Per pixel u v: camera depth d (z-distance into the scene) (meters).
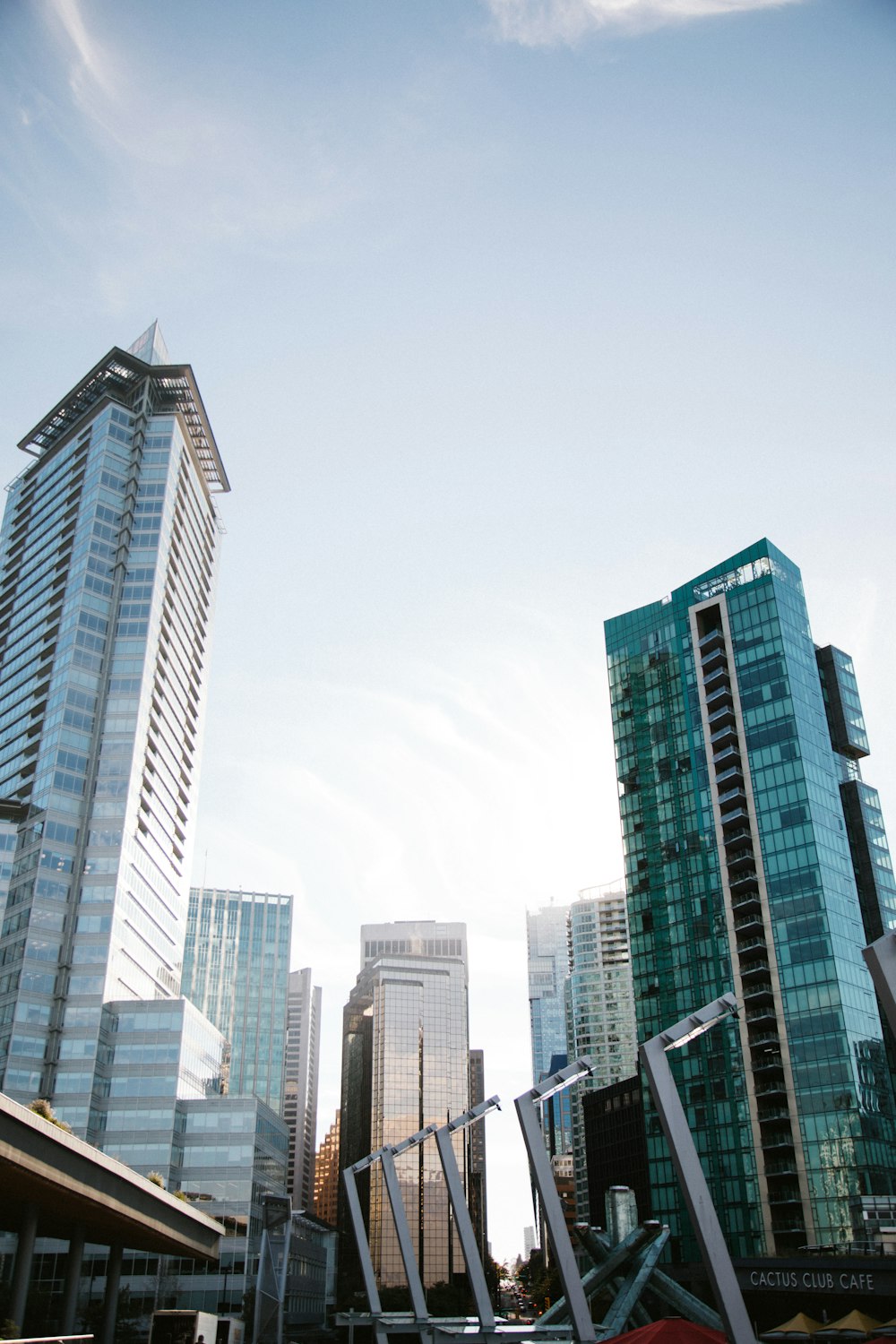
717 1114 121.62
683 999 132.00
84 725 158.88
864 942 123.44
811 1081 114.25
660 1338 32.31
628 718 154.12
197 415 194.88
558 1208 40.19
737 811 132.62
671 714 148.00
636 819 147.25
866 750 145.38
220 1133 143.62
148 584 171.38
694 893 135.38
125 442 184.38
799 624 142.12
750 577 144.50
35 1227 62.81
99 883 147.88
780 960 122.38
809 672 139.25
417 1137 70.81
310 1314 187.00
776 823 129.25
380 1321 66.88
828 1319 74.12
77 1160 58.94
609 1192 60.69
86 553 171.50
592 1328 38.06
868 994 119.50
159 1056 142.25
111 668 164.50
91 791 154.62
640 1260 52.34
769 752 133.25
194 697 194.62
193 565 196.75
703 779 139.88
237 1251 135.62
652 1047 30.56
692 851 137.88
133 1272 127.00
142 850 160.25
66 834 150.38
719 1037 124.81
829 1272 70.56
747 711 137.38
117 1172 65.69
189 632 192.88
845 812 139.75
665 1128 29.72
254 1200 142.00
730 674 141.12
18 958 140.62
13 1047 134.75
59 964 141.88
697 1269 97.44
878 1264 68.38
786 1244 110.19
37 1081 134.25
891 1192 107.81
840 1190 107.81
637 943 140.50
